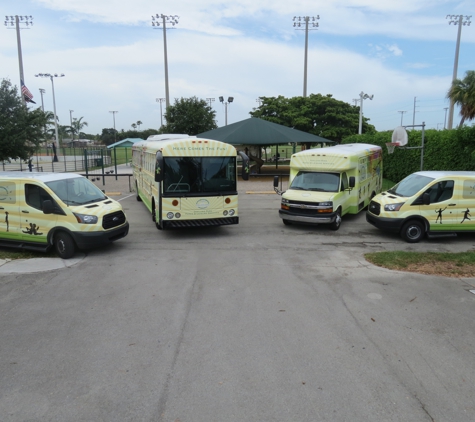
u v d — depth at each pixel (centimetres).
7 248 1030
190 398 415
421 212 1099
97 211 954
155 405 404
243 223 1391
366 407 401
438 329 575
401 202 1110
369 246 1078
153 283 768
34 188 951
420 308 648
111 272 837
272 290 732
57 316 620
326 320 604
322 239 1158
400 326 584
